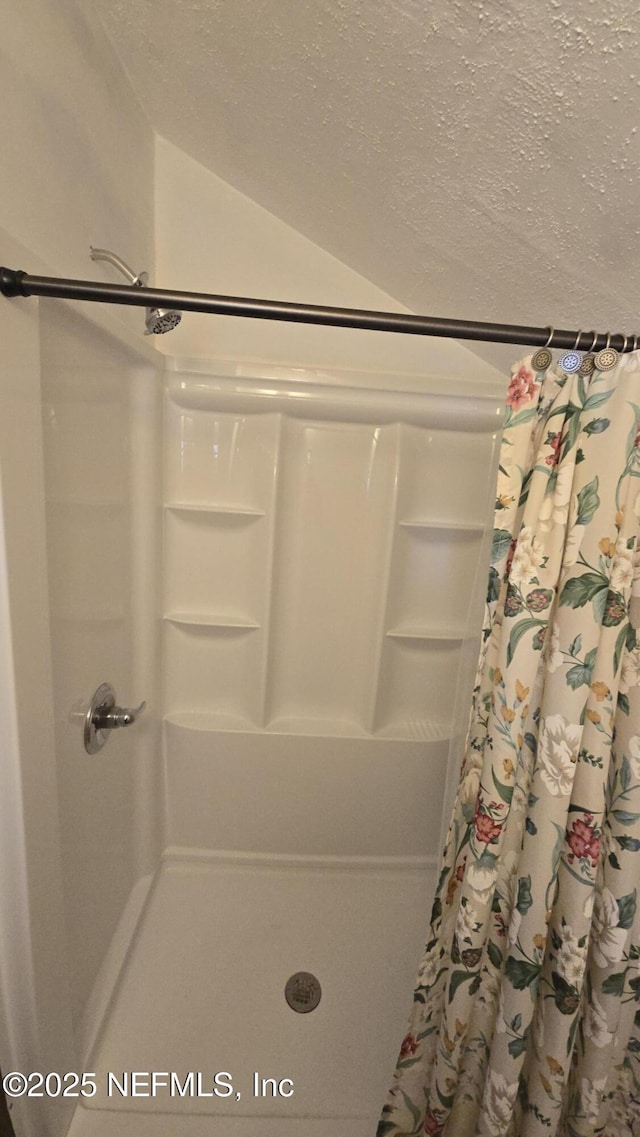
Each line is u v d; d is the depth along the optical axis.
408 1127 0.94
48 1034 0.85
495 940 0.84
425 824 1.58
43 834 0.78
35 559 0.72
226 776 1.54
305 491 1.45
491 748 0.74
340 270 1.34
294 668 1.56
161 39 0.90
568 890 0.74
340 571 1.50
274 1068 1.10
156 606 1.41
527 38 0.49
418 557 1.51
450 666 1.56
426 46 0.57
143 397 1.25
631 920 0.75
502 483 0.71
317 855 1.58
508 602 0.71
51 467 0.85
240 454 1.41
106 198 0.99
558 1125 0.85
